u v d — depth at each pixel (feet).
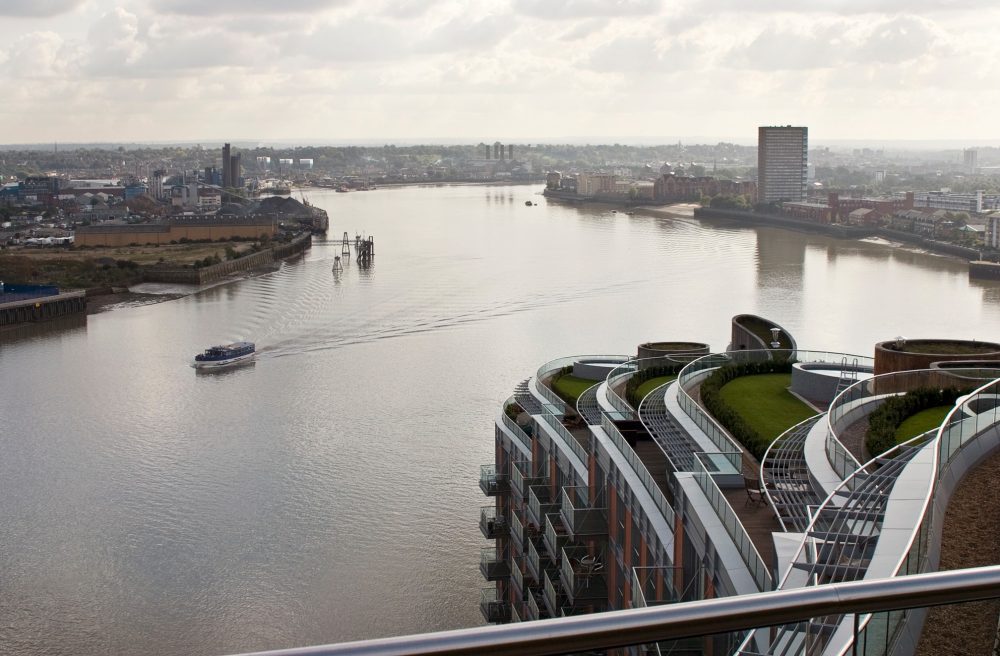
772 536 168.14
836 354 331.98
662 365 351.87
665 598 197.67
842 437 207.62
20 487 433.89
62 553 360.48
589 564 243.19
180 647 296.30
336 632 301.84
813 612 42.39
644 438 255.09
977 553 120.78
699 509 178.60
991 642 96.43
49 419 557.33
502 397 574.56
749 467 216.13
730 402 277.85
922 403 215.72
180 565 347.97
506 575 311.47
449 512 386.93
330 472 439.22
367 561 346.95
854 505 142.00
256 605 318.04
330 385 621.72
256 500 407.03
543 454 299.99
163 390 625.82
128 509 402.52
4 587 334.03
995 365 280.51
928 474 135.74
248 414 554.46
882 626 87.35
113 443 502.38
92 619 312.50
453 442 480.23
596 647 39.63
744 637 132.57
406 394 588.09
